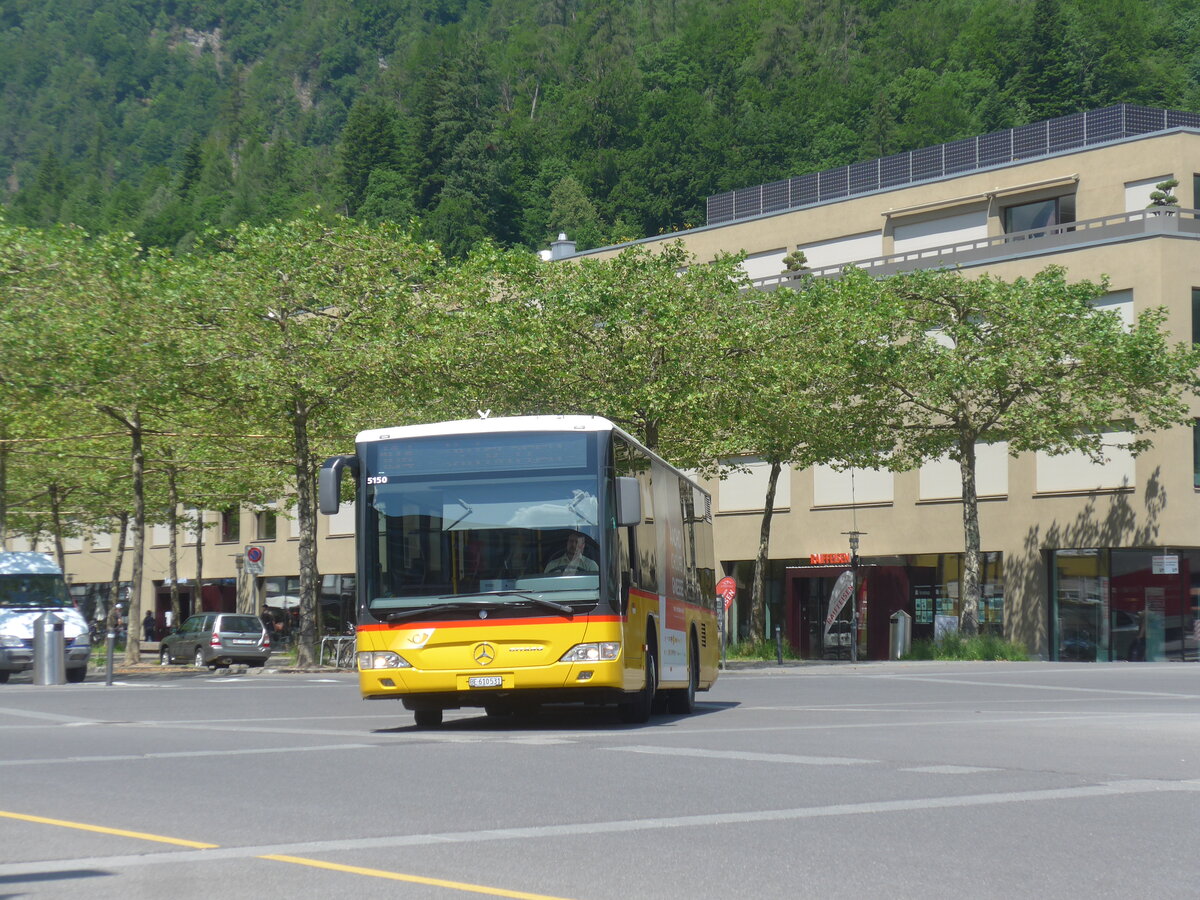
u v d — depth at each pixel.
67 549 85.62
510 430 16.91
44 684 31.23
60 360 38.06
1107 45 107.75
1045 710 19.92
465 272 40.19
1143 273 45.53
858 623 51.97
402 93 192.75
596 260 39.50
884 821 8.94
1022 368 40.88
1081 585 47.03
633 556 17.33
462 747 14.08
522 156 137.00
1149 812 9.35
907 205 56.06
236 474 54.25
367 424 42.94
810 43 140.12
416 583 16.64
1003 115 109.81
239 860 7.67
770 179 120.88
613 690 16.64
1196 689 25.52
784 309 41.16
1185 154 48.97
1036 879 7.09
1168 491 44.69
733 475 56.94
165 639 48.66
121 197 184.12
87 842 8.33
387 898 6.63
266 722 18.50
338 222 38.62
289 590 70.88
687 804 9.71
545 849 7.93
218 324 38.81
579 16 186.00
